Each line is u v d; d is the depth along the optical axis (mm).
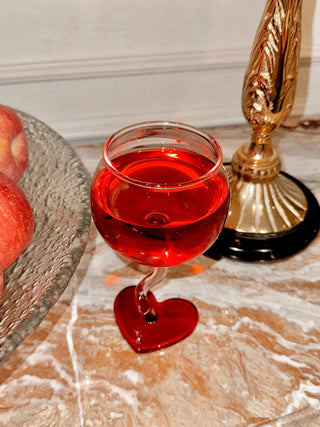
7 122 438
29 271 385
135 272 458
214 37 597
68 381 375
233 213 476
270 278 453
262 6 581
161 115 657
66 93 610
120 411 359
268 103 418
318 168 568
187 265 464
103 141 670
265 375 382
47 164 470
